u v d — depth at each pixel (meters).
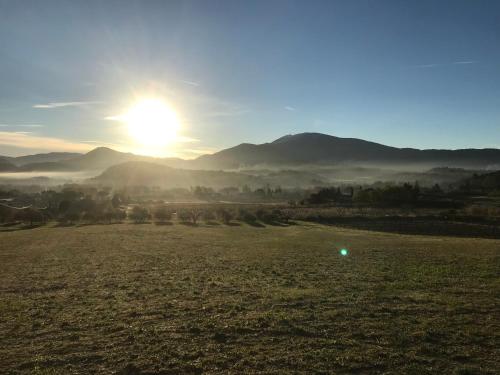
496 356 11.45
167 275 25.39
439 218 82.50
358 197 129.50
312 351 11.82
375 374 10.39
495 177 183.25
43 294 20.44
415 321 14.52
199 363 11.11
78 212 102.69
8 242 50.62
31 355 11.83
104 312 16.38
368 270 26.05
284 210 103.62
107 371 10.71
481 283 21.11
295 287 20.98
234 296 18.92
